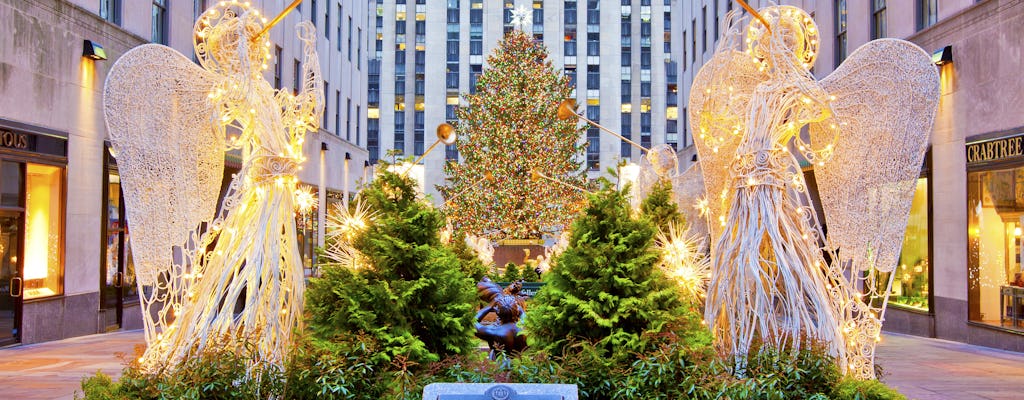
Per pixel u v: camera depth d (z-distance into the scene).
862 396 6.35
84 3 15.09
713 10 29.50
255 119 7.37
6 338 13.03
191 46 19.09
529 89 32.44
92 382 6.59
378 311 7.05
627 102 64.94
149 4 17.45
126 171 7.36
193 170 7.71
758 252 7.23
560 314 7.33
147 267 7.39
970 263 14.40
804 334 6.99
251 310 6.92
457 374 6.45
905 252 17.08
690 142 33.00
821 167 8.41
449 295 7.61
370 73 65.19
